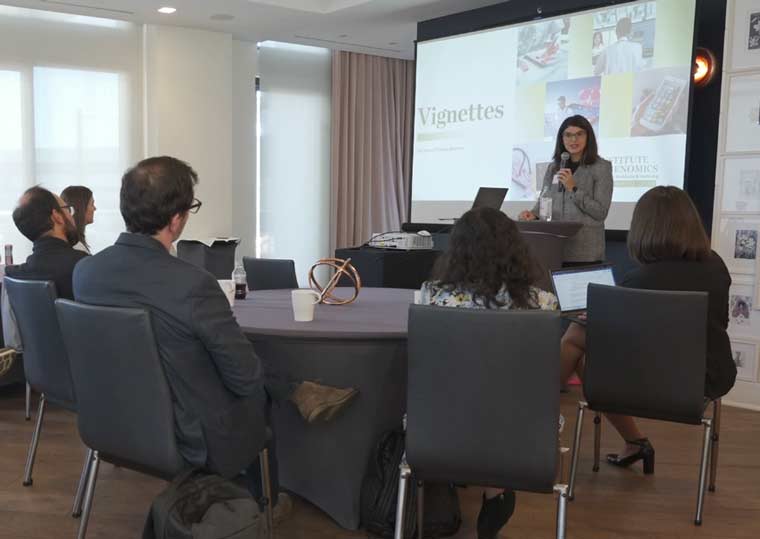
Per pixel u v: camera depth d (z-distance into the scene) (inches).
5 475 114.5
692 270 99.0
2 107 235.0
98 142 251.9
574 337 119.0
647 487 113.4
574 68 207.0
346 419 95.7
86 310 69.6
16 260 240.4
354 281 117.2
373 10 233.0
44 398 109.5
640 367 93.1
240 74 280.4
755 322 163.8
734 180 165.8
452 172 244.1
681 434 139.3
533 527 98.7
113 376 70.6
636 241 102.2
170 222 70.5
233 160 282.4
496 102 228.7
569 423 144.6
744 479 117.9
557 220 166.6
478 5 229.3
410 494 89.1
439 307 68.9
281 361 95.8
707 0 192.5
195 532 62.6
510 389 67.9
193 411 69.6
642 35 190.5
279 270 147.6
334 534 95.1
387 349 93.4
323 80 300.7
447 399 70.1
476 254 78.2
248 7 226.8
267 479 84.0
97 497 106.9
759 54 160.2
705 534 97.3
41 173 243.0
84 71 247.1
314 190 303.3
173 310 67.0
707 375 99.7
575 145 162.9
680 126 183.5
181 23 248.1
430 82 248.8
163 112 252.1
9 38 233.8
